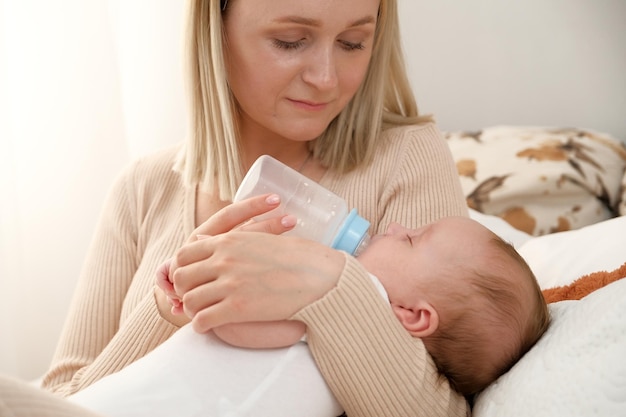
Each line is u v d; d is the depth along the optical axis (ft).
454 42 7.76
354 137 4.58
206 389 3.07
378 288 3.52
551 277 4.71
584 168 6.76
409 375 3.32
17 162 6.80
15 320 6.86
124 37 6.82
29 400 2.02
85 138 6.87
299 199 3.73
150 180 4.90
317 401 3.28
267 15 3.94
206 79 4.42
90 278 4.83
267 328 3.24
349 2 3.84
